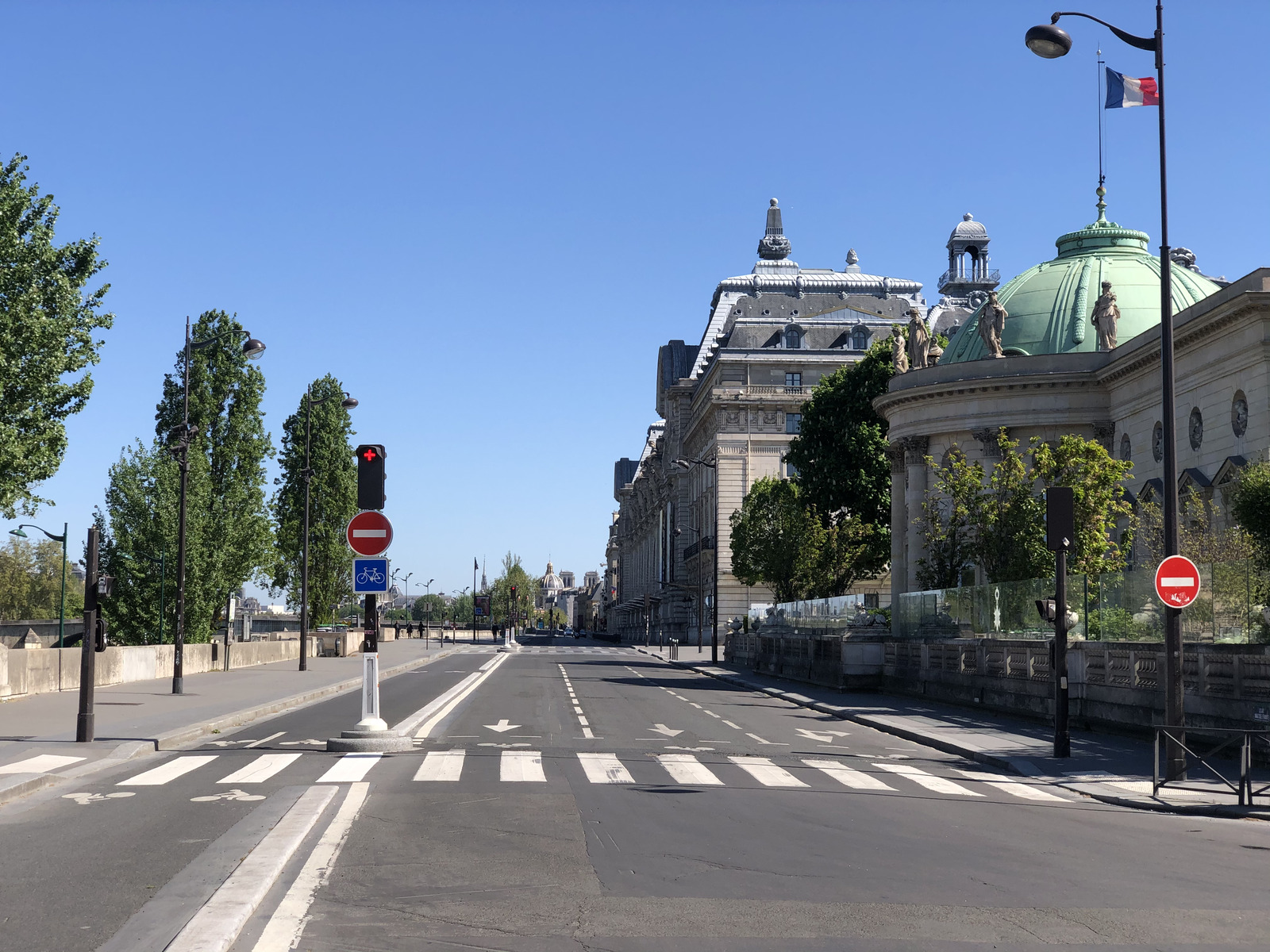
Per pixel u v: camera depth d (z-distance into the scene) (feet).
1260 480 93.86
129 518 184.96
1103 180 214.48
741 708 111.75
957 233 375.66
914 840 41.52
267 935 27.40
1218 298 140.67
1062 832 44.62
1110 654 86.22
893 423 203.21
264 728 81.61
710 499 329.31
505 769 58.85
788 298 344.69
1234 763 68.18
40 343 100.68
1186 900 32.78
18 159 102.47
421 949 26.48
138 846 37.68
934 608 130.11
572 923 28.89
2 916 28.63
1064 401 183.42
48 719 82.28
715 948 26.86
